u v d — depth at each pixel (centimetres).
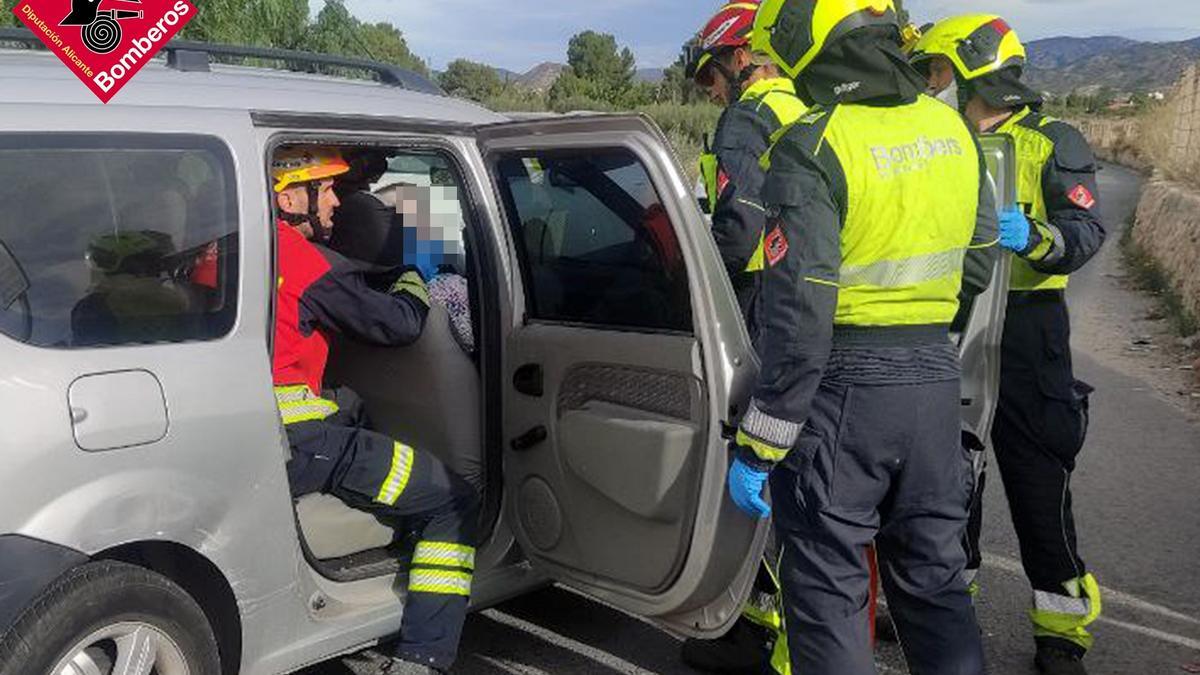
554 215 324
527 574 351
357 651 325
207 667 265
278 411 279
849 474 254
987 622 400
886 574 274
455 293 350
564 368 317
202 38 988
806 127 248
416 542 325
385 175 387
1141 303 1156
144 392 251
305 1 1095
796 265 239
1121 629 394
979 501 341
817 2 252
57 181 252
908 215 247
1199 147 1583
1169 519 509
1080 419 349
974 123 360
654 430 292
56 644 236
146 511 251
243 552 271
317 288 314
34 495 234
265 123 286
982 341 318
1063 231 331
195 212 269
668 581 296
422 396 350
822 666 260
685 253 281
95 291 252
